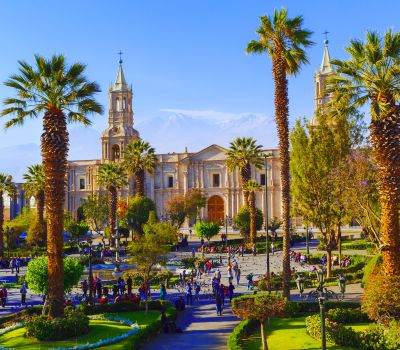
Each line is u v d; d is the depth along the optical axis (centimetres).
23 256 7812
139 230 8606
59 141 3127
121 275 5725
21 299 4484
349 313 3017
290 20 3725
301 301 3519
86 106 3328
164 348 2797
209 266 5991
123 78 12925
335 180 4228
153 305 3772
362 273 4816
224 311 3784
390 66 2984
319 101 11031
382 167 2903
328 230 4744
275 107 3744
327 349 2464
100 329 3047
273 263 6475
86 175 12812
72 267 3659
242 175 8612
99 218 9438
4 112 3222
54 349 2602
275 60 3753
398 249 2850
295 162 4728
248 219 8656
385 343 2375
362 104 3075
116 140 12631
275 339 2770
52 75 3142
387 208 2877
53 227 3083
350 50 3116
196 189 10744
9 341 2783
